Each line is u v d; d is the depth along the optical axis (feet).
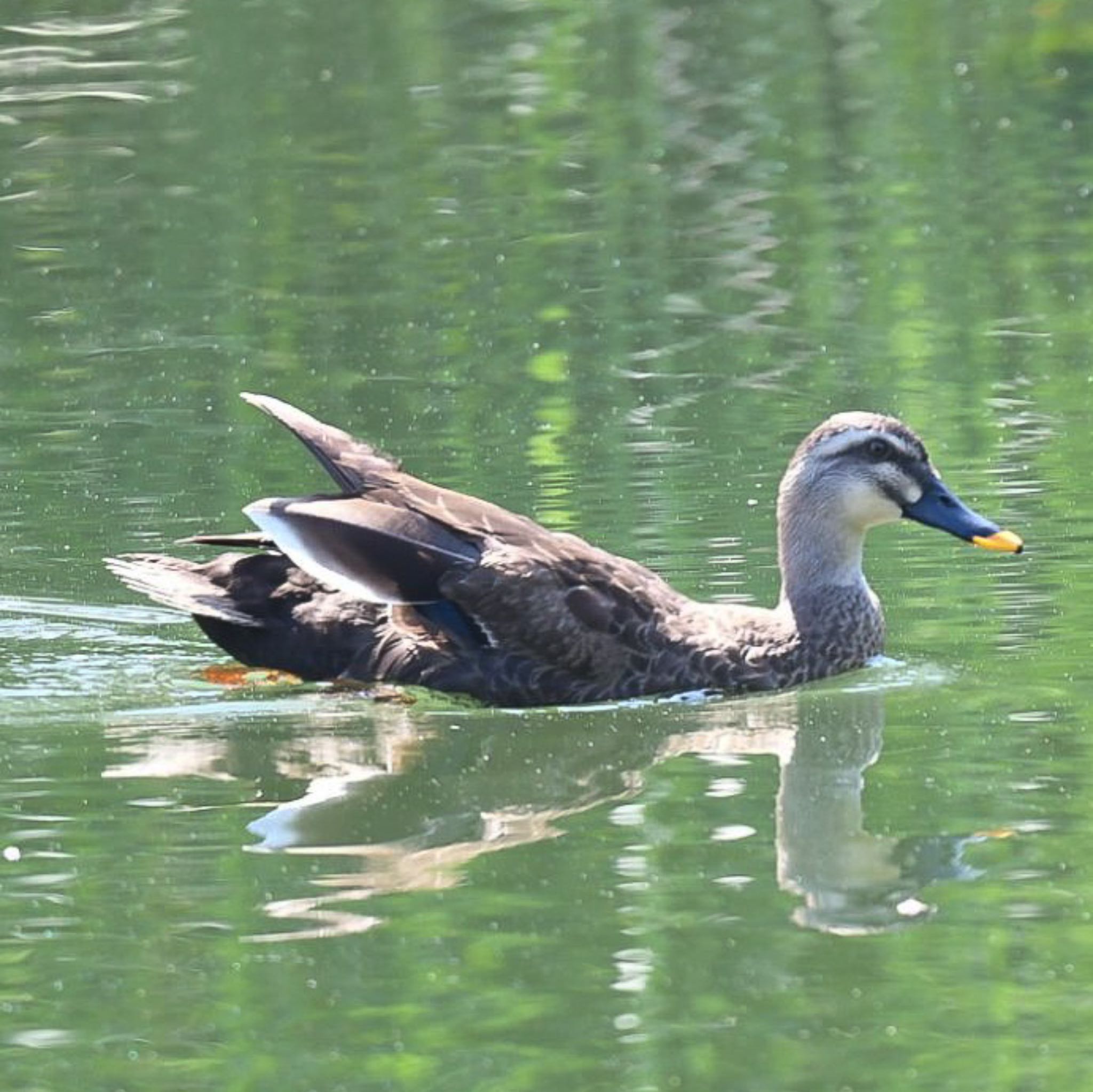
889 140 89.92
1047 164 86.63
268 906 36.17
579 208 82.94
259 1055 31.55
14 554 53.36
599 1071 30.86
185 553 52.95
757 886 36.68
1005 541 47.47
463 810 40.52
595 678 46.39
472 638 46.29
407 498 46.65
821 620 47.50
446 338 69.77
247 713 45.37
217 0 105.81
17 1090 30.81
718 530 54.08
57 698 46.11
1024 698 45.21
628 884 36.86
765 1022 32.19
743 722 45.19
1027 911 35.47
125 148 89.61
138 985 33.53
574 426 61.72
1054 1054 31.07
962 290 73.31
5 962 34.30
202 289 75.05
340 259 77.87
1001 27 102.53
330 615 46.83
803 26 103.19
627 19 104.47
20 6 105.60
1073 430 60.18
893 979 33.19
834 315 71.10
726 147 89.92
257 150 89.51
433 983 33.40
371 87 95.96
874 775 41.63
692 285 74.54
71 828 39.40
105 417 63.16
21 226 82.02
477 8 104.47
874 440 47.70
